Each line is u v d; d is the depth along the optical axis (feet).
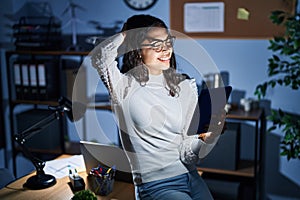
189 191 6.01
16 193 6.52
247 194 9.92
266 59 9.87
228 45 10.07
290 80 9.12
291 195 10.27
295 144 8.88
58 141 11.23
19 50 10.71
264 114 10.11
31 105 11.93
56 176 7.14
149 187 5.89
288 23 8.58
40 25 10.93
